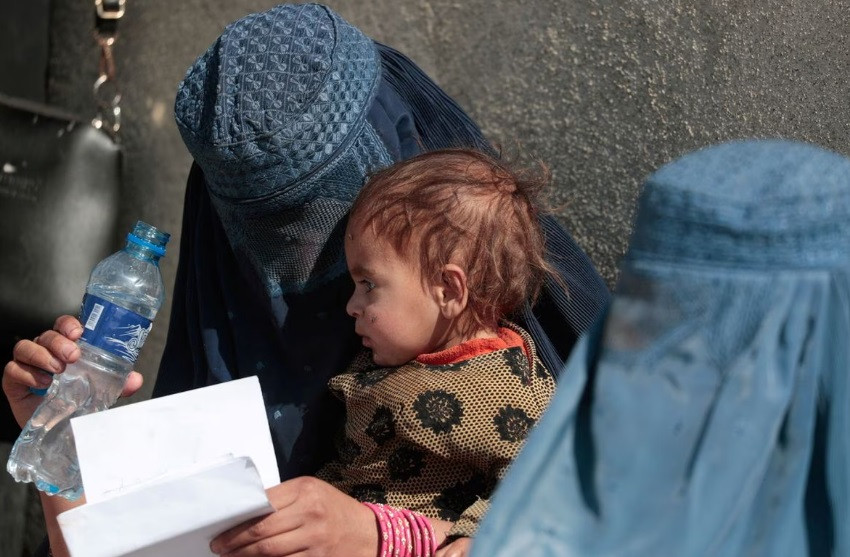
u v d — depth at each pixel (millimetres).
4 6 3348
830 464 1063
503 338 1996
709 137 2445
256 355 2135
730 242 1061
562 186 2643
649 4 2521
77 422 1757
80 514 1532
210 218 2203
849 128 2285
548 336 2180
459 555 1732
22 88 3367
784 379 1057
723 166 1104
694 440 1055
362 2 2920
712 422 1053
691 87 2465
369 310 1935
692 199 1070
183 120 1975
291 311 2078
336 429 2127
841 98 2291
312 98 1923
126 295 1990
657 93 2518
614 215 2584
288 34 1968
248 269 2096
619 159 2576
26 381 1984
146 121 3242
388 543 1754
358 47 2023
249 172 1924
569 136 2641
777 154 1109
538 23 2691
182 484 1554
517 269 1957
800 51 2326
